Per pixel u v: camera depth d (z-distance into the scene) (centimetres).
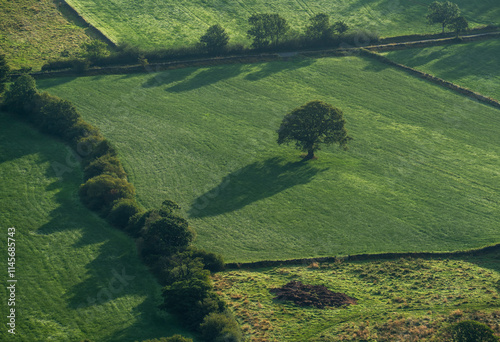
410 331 4631
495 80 11331
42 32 11775
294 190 7575
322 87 10819
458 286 5519
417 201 7456
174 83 10556
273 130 9281
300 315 5016
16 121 8688
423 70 11619
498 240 6588
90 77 10325
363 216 7050
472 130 9644
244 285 5562
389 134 9369
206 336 4656
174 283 5153
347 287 5566
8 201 6875
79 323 4944
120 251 6053
